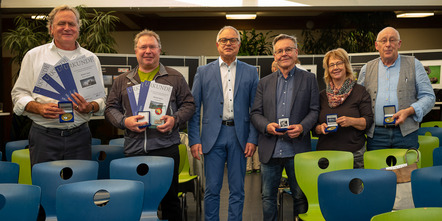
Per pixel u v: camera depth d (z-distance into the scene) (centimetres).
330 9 795
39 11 774
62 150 296
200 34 1075
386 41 335
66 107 275
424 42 1057
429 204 214
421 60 680
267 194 320
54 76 272
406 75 336
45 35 727
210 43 1077
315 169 279
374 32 919
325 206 216
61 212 201
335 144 321
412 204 238
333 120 309
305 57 698
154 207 262
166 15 1043
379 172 217
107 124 1018
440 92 662
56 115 277
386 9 795
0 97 739
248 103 330
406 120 329
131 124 283
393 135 332
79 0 782
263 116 319
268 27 1066
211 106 322
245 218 420
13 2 770
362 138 323
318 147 330
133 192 208
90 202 204
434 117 803
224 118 322
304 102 313
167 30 1074
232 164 324
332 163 280
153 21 1067
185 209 384
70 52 302
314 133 333
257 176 636
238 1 795
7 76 1023
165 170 260
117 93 308
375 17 905
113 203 205
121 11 794
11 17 963
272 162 316
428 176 212
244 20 1067
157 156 268
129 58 653
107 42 734
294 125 301
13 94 296
